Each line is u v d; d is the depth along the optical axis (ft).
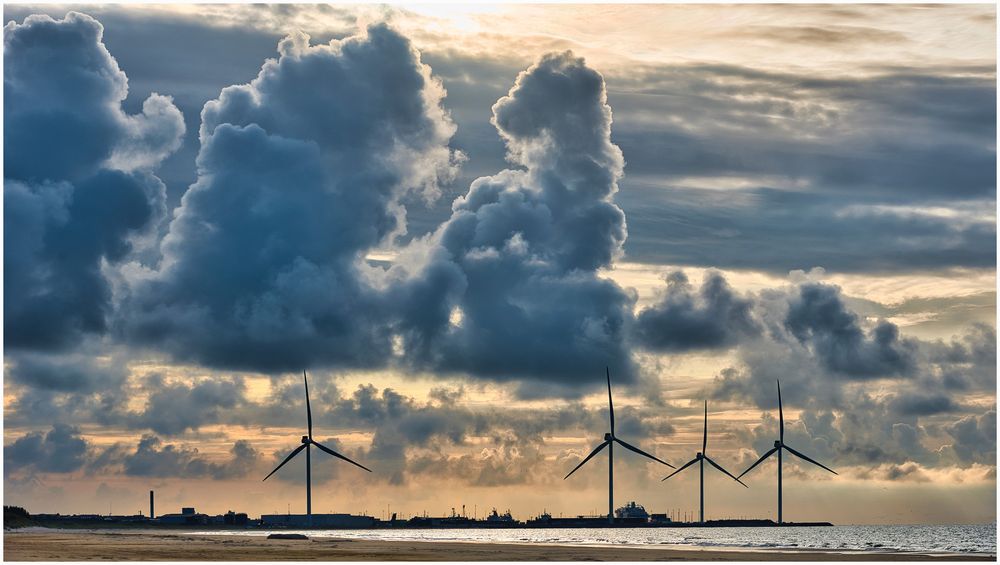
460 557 481.87
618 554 545.03
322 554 483.10
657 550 620.49
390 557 472.44
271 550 514.68
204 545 577.43
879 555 593.01
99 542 606.14
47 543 567.18
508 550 576.20
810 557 558.56
